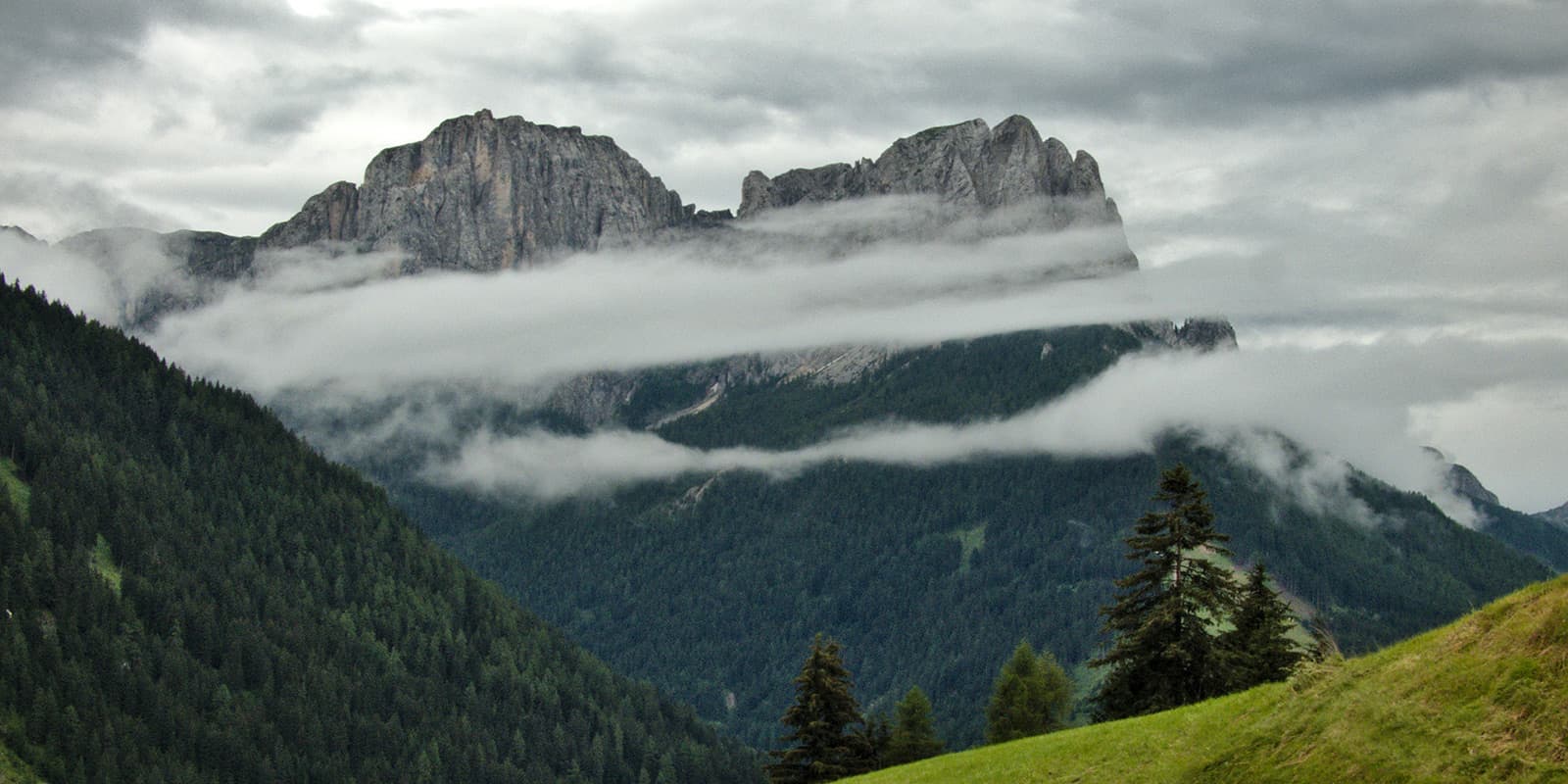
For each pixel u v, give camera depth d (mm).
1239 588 76250
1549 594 37906
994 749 64250
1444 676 38031
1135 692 77312
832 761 99875
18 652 169750
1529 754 33844
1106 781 49000
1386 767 36594
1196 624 75500
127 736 168750
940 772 61438
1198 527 76938
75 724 162500
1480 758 34688
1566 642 35594
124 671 180250
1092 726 62188
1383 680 40156
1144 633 75312
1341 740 38906
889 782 63469
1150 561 77438
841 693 101188
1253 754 42188
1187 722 50781
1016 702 126062
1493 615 38938
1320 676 43469
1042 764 55000
